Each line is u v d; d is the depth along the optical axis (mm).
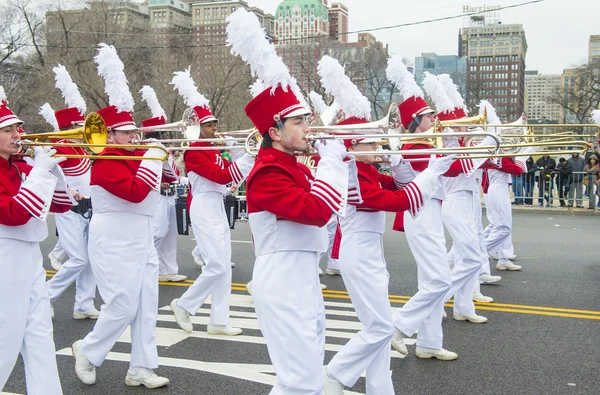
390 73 5672
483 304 7387
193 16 58969
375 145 4508
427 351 5566
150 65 36469
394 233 13297
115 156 4695
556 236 12609
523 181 18234
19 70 39062
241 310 7414
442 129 5730
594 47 78500
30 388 3938
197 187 6449
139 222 4945
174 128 6340
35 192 3838
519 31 88062
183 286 8672
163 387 4965
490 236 9305
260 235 3553
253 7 39188
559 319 6707
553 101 52750
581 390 4824
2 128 3939
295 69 26234
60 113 7301
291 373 3430
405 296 7820
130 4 47281
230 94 35625
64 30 36438
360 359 4324
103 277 4859
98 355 4965
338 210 3383
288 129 3514
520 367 5320
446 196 6496
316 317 3584
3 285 3820
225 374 5242
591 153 17328
